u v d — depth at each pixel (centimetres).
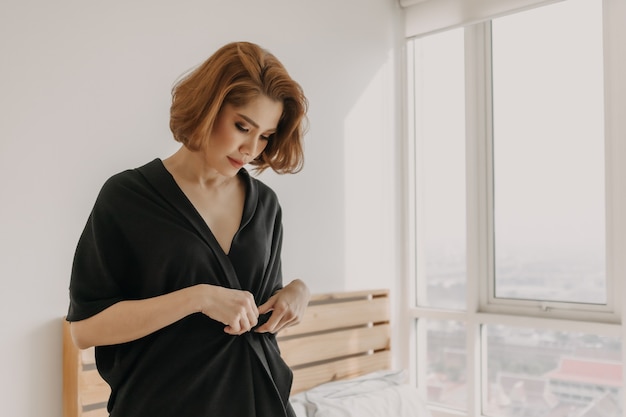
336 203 251
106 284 90
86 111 174
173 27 196
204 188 100
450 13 271
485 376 265
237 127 91
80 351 161
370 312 254
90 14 176
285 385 103
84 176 174
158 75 192
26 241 162
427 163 287
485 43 272
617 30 232
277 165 104
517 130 263
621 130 229
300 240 236
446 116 283
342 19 257
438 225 284
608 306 235
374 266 267
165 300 85
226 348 94
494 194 269
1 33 158
